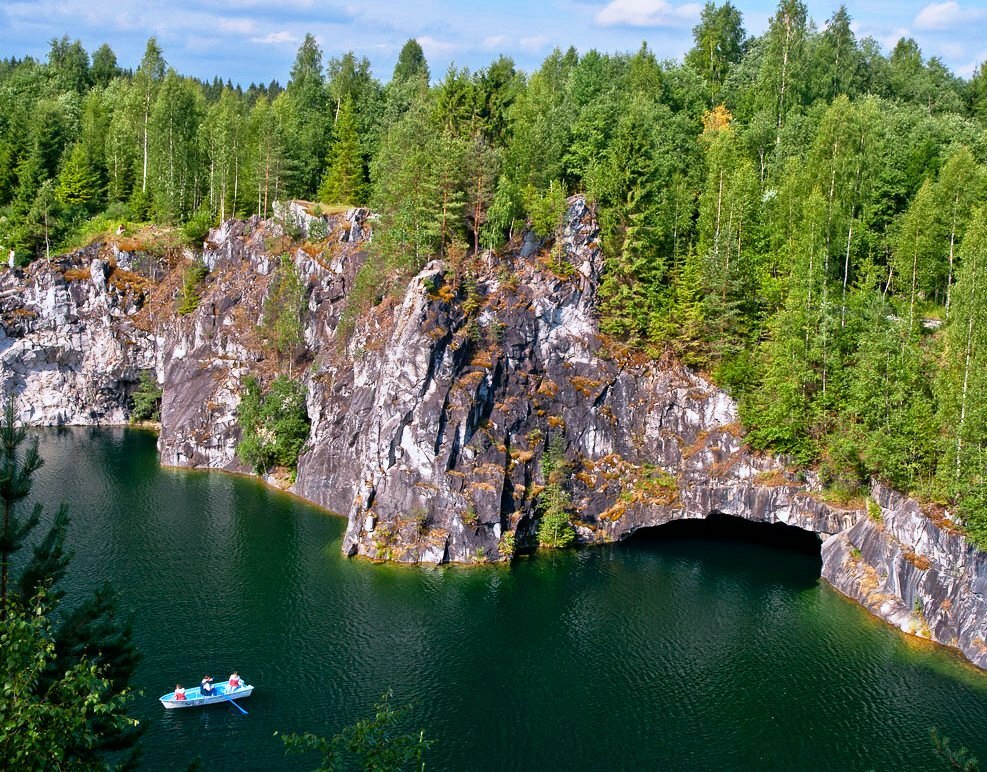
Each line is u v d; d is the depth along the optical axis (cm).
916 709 6519
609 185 10181
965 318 7738
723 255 9806
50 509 10188
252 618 7669
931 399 8406
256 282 12825
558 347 10144
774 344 9338
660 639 7594
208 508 10512
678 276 10306
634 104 11812
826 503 8981
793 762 5875
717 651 7381
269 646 7194
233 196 14312
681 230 10512
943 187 9631
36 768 2516
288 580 8525
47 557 3428
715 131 12425
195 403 12612
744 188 10069
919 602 7769
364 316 11006
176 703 6228
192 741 5884
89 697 2661
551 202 10106
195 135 15788
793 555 9688
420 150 10731
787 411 9181
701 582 8850
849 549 8719
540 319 10050
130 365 14438
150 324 14362
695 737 6147
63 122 17312
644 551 9731
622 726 6269
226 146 14162
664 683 6869
